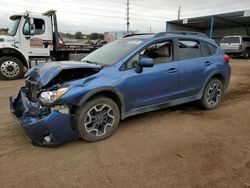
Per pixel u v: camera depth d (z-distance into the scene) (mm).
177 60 4695
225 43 20688
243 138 3973
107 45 5043
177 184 2771
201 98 5230
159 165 3150
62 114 3359
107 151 3504
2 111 5195
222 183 2797
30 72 4086
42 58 10750
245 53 20438
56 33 11055
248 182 2818
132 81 4020
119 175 2934
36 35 10391
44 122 3254
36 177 2889
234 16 24922
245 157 3369
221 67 5398
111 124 3924
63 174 2949
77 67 3623
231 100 6305
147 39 4430
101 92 3773
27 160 3242
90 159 3287
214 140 3891
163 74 4418
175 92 4711
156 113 5133
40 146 3592
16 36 9969
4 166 3102
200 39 5188
